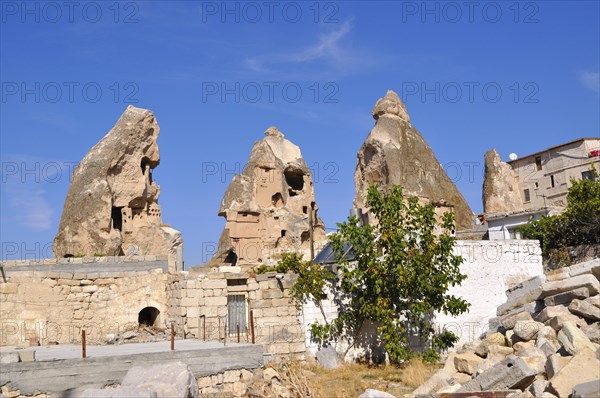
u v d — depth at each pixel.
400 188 24.52
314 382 19.03
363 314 23.50
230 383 17.20
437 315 25.77
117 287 26.80
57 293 25.97
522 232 39.19
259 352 17.77
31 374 14.84
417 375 19.92
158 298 27.17
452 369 17.52
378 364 23.44
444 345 23.77
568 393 13.16
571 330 15.76
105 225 49.47
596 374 13.32
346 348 24.12
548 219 37.97
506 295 24.97
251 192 63.94
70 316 25.97
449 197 64.06
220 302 25.02
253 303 24.50
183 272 28.20
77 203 50.06
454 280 23.97
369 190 24.38
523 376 14.51
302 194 67.31
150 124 53.66
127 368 15.89
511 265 27.83
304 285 23.97
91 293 26.45
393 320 23.81
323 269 24.42
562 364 14.25
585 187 38.28
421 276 23.03
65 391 15.12
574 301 18.19
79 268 27.27
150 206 53.47
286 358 22.11
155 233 51.94
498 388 14.73
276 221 63.25
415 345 24.48
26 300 25.53
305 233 63.62
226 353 17.31
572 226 36.62
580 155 58.72
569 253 34.84
